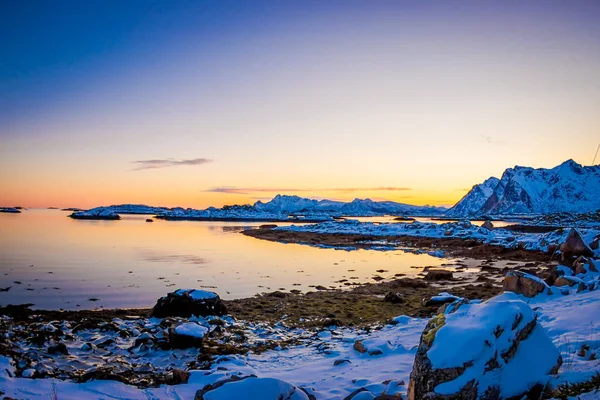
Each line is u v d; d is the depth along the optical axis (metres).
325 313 18.02
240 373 9.79
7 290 24.12
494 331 5.70
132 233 83.19
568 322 9.63
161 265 35.62
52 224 115.75
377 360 10.17
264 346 13.02
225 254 45.59
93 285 25.95
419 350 5.89
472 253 43.34
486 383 5.24
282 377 9.43
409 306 19.00
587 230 36.94
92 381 9.14
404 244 57.41
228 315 17.47
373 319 16.55
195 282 27.30
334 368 9.88
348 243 60.56
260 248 53.47
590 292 13.91
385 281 27.70
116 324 15.41
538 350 5.96
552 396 5.36
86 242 59.28
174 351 12.30
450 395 5.11
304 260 40.22
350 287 25.55
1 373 8.86
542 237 40.41
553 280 18.97
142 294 23.30
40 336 12.47
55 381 8.94
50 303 20.89
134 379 9.72
